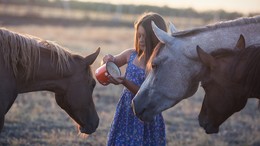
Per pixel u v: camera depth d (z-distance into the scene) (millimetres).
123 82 4105
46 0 39312
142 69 4195
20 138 6406
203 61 3426
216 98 3506
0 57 3898
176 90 3521
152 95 3562
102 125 7285
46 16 30219
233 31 3592
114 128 4246
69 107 4230
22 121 7266
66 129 7020
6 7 32625
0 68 3873
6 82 3891
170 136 6988
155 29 3607
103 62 4379
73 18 31484
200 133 7203
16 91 4020
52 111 8094
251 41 3572
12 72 3955
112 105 8867
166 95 3533
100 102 9094
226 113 3541
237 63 3455
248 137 7102
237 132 7391
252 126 7781
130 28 30031
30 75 4051
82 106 4227
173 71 3516
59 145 6230
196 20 33375
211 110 3551
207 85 3520
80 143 6367
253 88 3469
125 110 4238
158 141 4227
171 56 3527
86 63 4266
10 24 23625
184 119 8180
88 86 4270
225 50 3498
